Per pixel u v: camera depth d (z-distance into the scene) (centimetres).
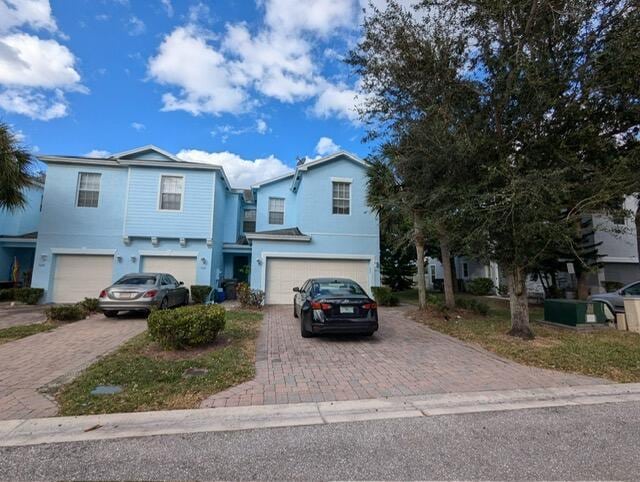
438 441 333
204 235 1508
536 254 758
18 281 1652
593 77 672
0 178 1185
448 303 1263
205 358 595
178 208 1509
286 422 376
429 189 824
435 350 695
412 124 818
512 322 823
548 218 678
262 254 1495
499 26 716
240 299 1352
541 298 1798
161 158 1630
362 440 335
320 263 1539
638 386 497
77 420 371
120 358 593
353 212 1581
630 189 676
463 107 791
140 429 355
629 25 637
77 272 1444
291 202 1911
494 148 735
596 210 716
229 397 441
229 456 304
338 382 503
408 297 2080
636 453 310
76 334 812
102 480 266
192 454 306
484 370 567
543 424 373
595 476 272
